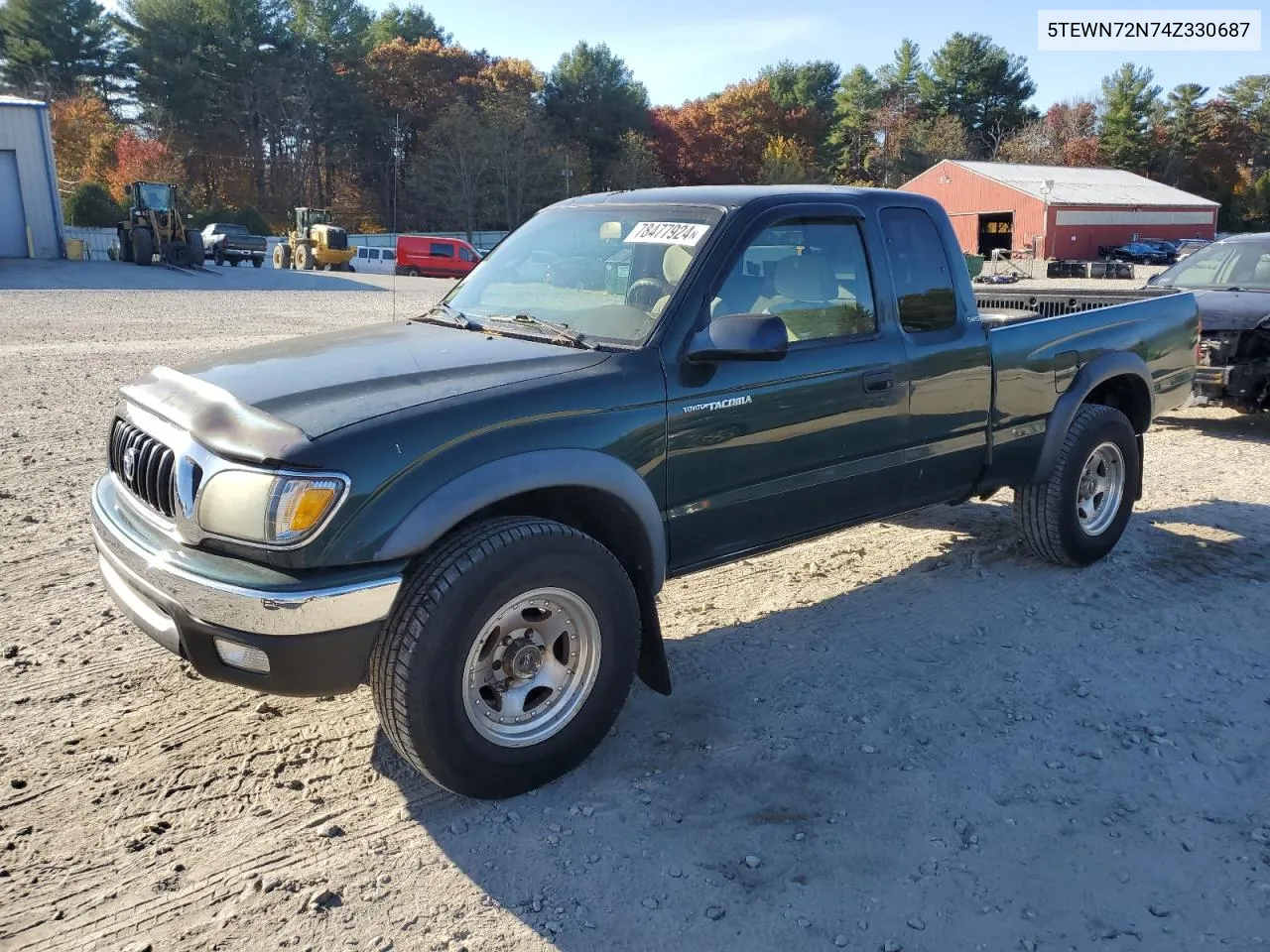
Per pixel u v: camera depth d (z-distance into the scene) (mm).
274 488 2783
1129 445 5430
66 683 4020
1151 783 3387
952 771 3451
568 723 3318
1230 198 96812
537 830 3113
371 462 2848
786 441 3865
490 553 2986
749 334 3400
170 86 76875
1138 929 2695
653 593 3572
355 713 3846
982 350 4609
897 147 98125
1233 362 8719
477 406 3090
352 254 43844
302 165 81875
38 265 33875
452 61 88438
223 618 2832
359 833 3098
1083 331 5191
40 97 72938
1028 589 5156
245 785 3342
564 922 2711
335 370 3322
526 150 78438
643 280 3781
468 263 45281
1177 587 5199
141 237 35531
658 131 94062
